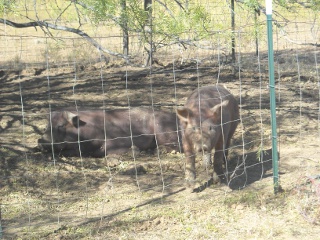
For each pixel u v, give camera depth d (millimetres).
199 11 5688
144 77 10500
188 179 6148
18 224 5652
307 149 7070
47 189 6293
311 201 5816
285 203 5863
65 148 7160
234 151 7094
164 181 6453
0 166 6715
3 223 5668
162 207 5887
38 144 7160
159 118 7328
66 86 10078
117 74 10734
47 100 9250
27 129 7898
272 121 5988
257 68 10828
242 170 6641
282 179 6324
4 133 7750
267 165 6738
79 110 7352
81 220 5691
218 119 6082
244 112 8367
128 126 7273
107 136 7207
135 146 7223
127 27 5816
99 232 5492
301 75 10281
